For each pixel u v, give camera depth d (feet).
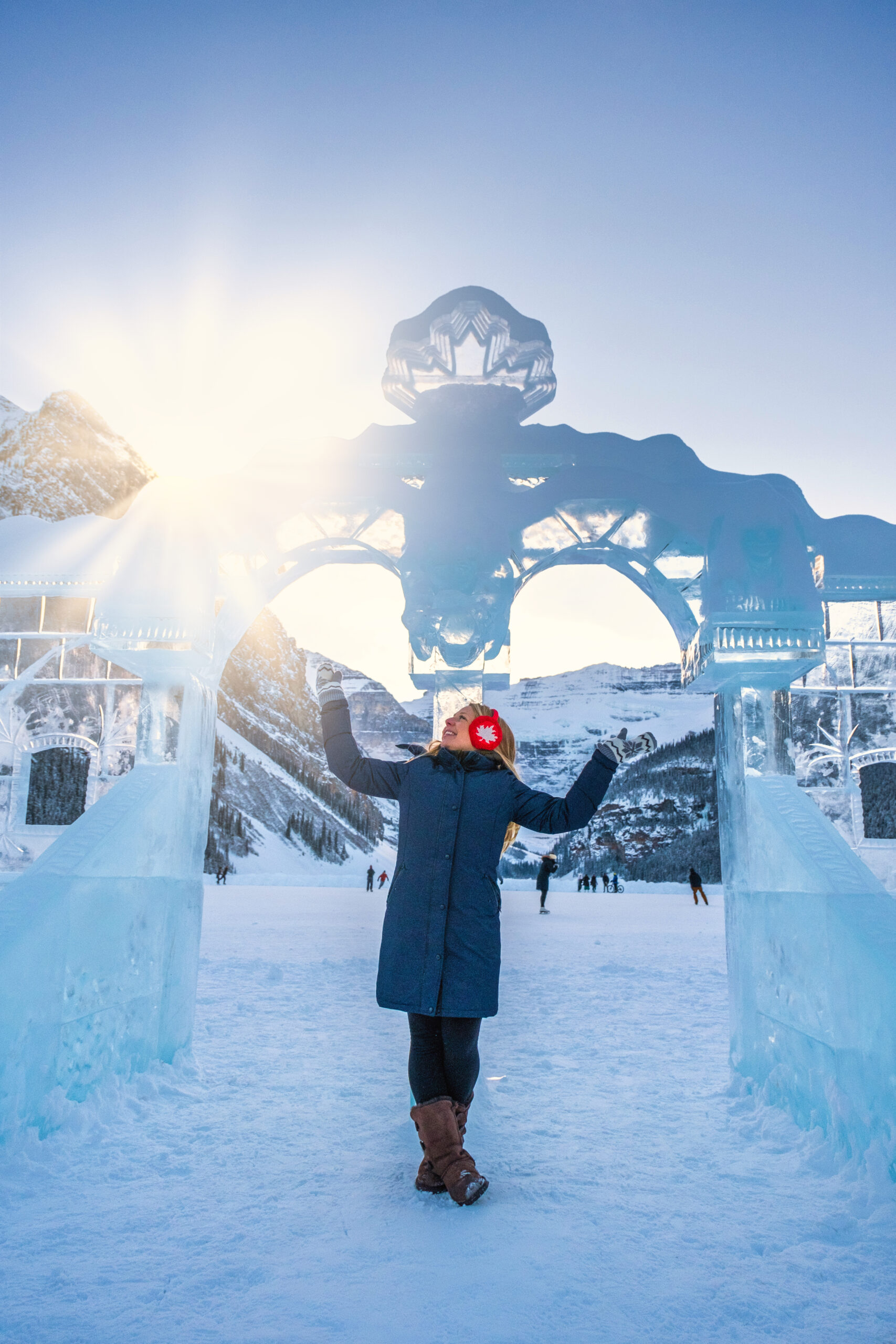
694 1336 4.85
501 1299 5.24
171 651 11.10
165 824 11.57
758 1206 6.97
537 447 11.21
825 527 11.16
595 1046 14.16
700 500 10.84
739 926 11.23
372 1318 4.98
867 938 7.85
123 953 10.32
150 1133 8.84
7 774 34.06
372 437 11.35
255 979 22.72
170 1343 4.65
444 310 11.55
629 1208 6.87
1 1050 7.97
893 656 28.09
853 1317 5.10
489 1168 7.84
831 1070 8.45
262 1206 6.82
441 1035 7.25
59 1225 6.42
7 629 31.35
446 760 7.62
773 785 10.92
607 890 205.77
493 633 10.61
